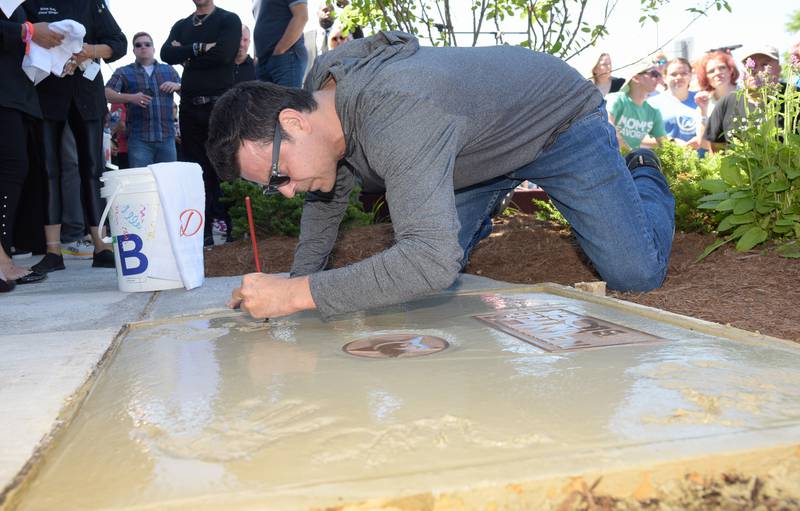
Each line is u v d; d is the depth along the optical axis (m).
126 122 6.60
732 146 3.63
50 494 0.98
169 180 3.20
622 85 6.44
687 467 1.01
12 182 3.72
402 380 1.46
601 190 2.58
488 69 2.17
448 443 1.10
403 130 1.72
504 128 2.20
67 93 4.16
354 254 4.20
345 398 1.35
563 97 2.40
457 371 1.52
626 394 1.31
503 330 1.95
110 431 1.24
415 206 1.72
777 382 1.37
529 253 3.74
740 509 0.98
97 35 4.30
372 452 1.08
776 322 2.19
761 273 2.83
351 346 1.81
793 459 1.05
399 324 2.09
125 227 3.23
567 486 0.97
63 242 5.10
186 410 1.33
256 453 1.09
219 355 1.79
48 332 2.25
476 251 3.92
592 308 2.25
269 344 1.89
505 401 1.30
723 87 5.89
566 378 1.43
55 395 1.47
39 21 3.96
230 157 1.80
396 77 1.80
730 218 3.26
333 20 6.19
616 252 2.65
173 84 6.59
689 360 1.55
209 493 0.95
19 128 3.71
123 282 3.28
